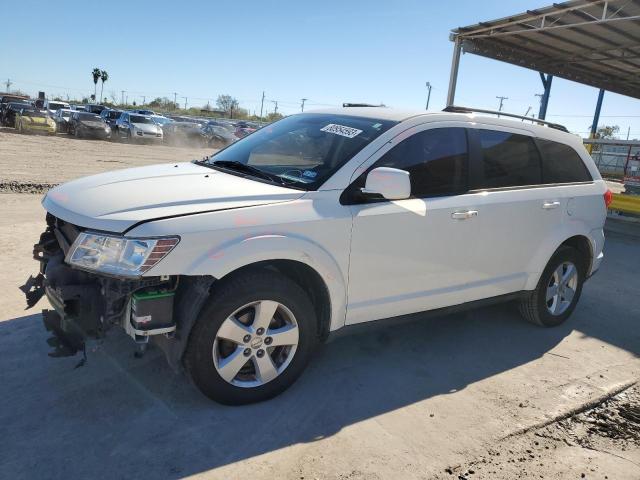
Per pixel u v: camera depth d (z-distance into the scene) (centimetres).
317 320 349
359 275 345
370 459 284
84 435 282
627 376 414
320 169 347
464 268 404
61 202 321
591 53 1341
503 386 379
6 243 588
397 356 412
